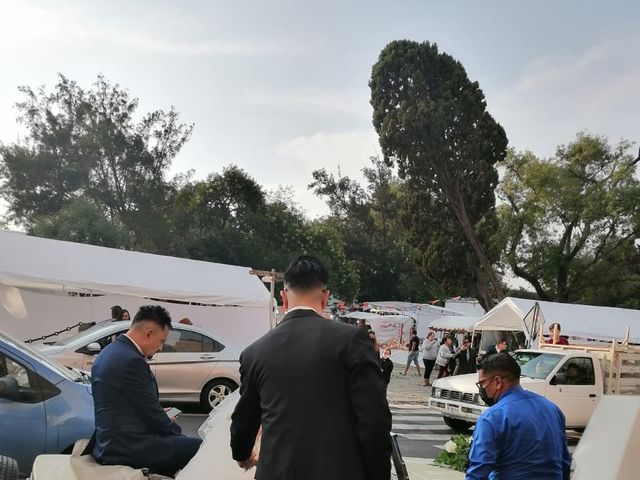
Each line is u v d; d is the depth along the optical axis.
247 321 18.77
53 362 6.50
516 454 3.52
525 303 22.06
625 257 37.56
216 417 4.09
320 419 2.58
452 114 28.95
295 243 49.19
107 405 4.12
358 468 2.56
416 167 29.41
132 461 4.07
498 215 37.47
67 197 44.72
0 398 5.78
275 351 2.72
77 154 44.47
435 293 61.62
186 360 11.89
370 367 2.63
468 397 12.40
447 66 29.67
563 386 12.54
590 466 2.66
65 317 16.80
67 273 14.47
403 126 28.94
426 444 11.65
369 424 2.53
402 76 29.23
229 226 47.38
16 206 44.75
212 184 46.50
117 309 13.80
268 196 50.84
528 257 37.41
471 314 45.34
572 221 36.84
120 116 45.50
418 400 18.48
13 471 4.57
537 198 36.38
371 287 64.69
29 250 14.70
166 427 4.23
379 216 67.62
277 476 2.55
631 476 2.57
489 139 30.19
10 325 16.16
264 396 2.70
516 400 3.66
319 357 2.65
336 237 55.75
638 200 35.09
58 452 5.80
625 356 13.19
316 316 2.84
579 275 37.22
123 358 4.19
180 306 18.25
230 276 16.48
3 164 44.19
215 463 3.76
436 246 30.17
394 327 38.78
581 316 22.55
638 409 2.63
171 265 16.06
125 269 15.29
